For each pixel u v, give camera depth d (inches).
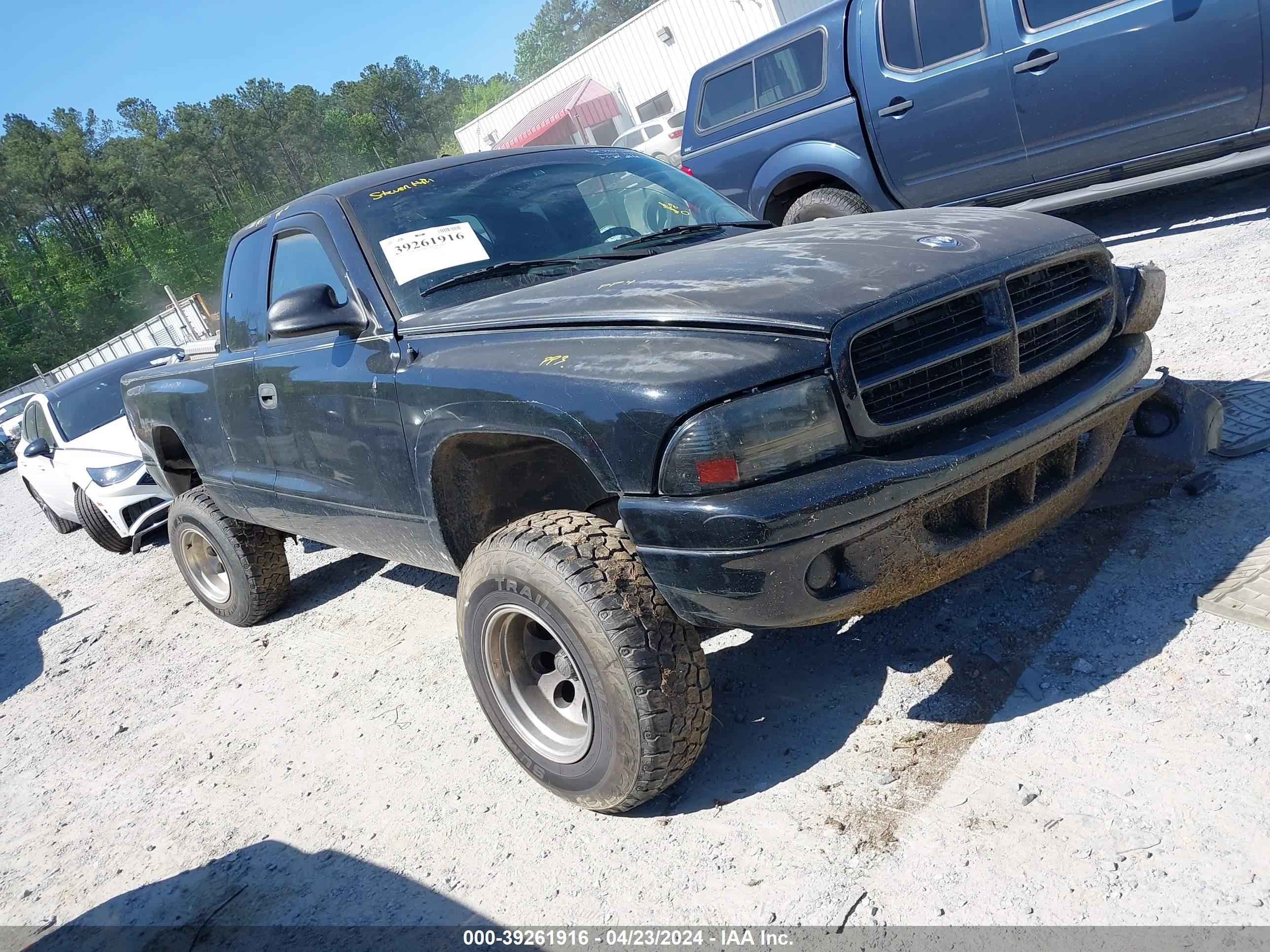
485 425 100.5
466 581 103.3
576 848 100.2
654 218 141.2
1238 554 108.0
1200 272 206.8
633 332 92.8
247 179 3981.3
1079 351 99.3
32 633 258.5
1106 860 76.4
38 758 169.6
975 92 238.4
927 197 264.7
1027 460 89.7
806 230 118.0
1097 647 101.7
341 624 183.3
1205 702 88.9
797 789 96.9
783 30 276.7
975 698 101.1
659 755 91.0
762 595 82.4
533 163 144.8
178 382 175.9
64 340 3250.5
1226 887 70.8
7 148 3543.3
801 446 82.5
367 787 124.7
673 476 83.3
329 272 132.3
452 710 138.0
